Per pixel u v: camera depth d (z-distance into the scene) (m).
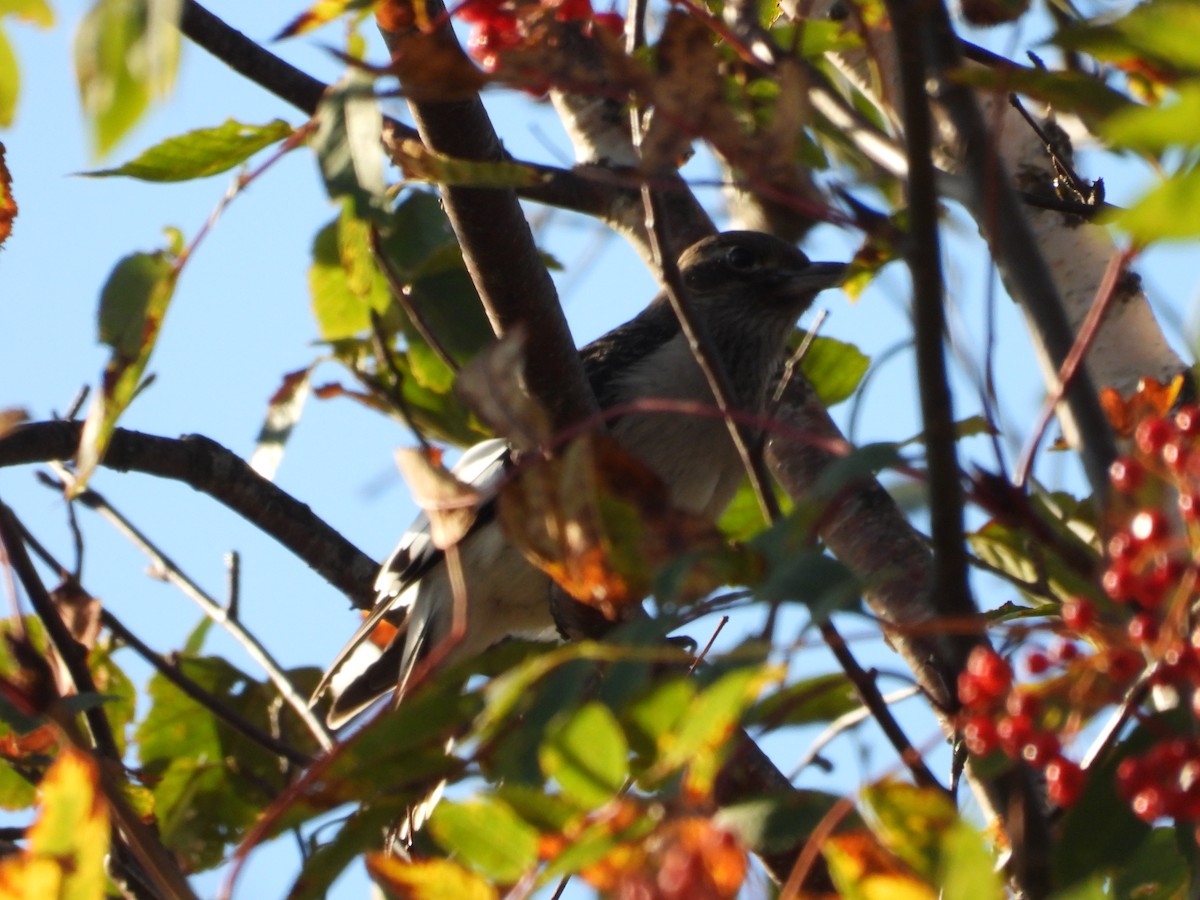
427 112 7.37
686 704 4.21
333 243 8.52
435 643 10.82
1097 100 4.55
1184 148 3.62
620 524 4.85
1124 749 5.00
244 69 7.72
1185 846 5.24
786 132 4.68
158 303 5.59
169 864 5.50
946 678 5.77
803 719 6.67
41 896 4.29
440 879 4.38
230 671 10.20
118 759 8.05
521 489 4.92
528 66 4.81
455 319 9.43
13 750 7.77
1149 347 7.88
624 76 4.73
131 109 3.91
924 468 4.97
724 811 4.67
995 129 5.38
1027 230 5.68
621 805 4.17
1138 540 4.32
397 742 4.75
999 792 5.42
